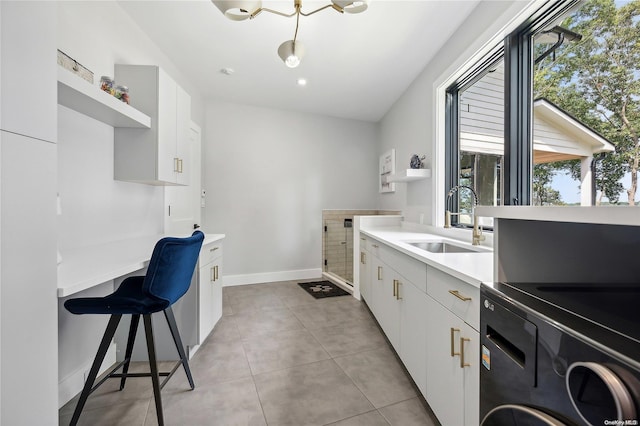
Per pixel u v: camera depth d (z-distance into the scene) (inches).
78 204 69.0
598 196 55.5
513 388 29.0
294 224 171.6
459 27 90.4
